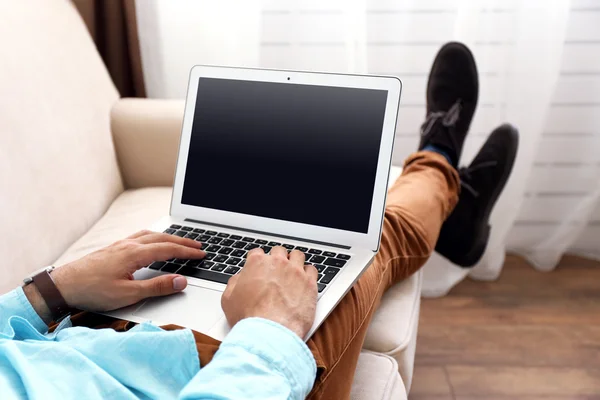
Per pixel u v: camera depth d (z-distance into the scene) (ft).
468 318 5.39
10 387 1.90
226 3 5.33
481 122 5.73
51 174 3.78
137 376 2.06
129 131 4.55
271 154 2.98
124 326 2.36
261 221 2.95
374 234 2.75
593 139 5.92
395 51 5.73
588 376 4.66
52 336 2.30
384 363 2.96
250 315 2.17
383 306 3.39
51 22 4.39
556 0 5.17
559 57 5.36
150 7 5.32
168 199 4.27
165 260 2.71
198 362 2.10
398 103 2.76
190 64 5.54
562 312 5.46
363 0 5.26
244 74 3.07
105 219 4.08
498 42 5.45
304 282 2.32
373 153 2.78
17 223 3.36
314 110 2.92
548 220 6.23
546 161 6.07
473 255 4.88
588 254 6.27
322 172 2.87
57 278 2.50
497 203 5.74
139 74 5.39
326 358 2.38
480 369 4.75
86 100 4.39
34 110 3.82
